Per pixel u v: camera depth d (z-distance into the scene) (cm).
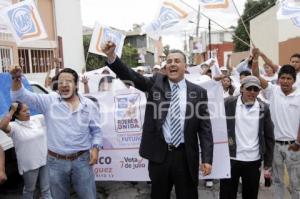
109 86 774
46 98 392
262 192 545
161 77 375
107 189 598
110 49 354
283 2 624
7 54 1239
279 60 2108
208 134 372
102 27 833
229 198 443
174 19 724
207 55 2386
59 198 396
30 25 582
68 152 388
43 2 1847
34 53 1675
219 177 488
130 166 555
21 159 467
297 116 436
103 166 562
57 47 1922
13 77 363
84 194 398
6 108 488
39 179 492
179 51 367
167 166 362
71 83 389
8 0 598
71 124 388
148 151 365
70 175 396
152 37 740
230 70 953
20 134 461
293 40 1936
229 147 431
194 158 364
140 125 546
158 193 369
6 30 610
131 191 586
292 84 438
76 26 2205
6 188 604
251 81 414
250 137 421
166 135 361
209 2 614
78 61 2228
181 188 363
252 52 511
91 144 407
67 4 2084
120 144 554
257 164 424
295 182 446
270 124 425
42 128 487
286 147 443
